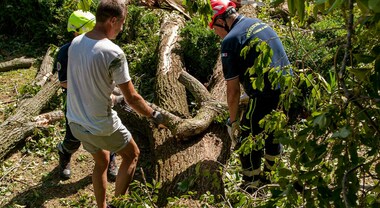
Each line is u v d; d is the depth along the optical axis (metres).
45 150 5.36
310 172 1.82
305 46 5.44
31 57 7.43
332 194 1.76
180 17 7.23
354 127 1.77
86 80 3.48
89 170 5.06
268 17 6.54
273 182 2.86
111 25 3.50
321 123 1.73
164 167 4.62
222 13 3.90
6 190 4.79
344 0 1.56
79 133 3.70
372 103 1.74
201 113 5.10
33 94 6.20
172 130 4.81
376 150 1.76
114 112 3.72
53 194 4.73
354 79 1.89
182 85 5.86
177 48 6.46
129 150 3.92
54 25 7.33
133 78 6.45
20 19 7.82
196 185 4.27
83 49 3.45
